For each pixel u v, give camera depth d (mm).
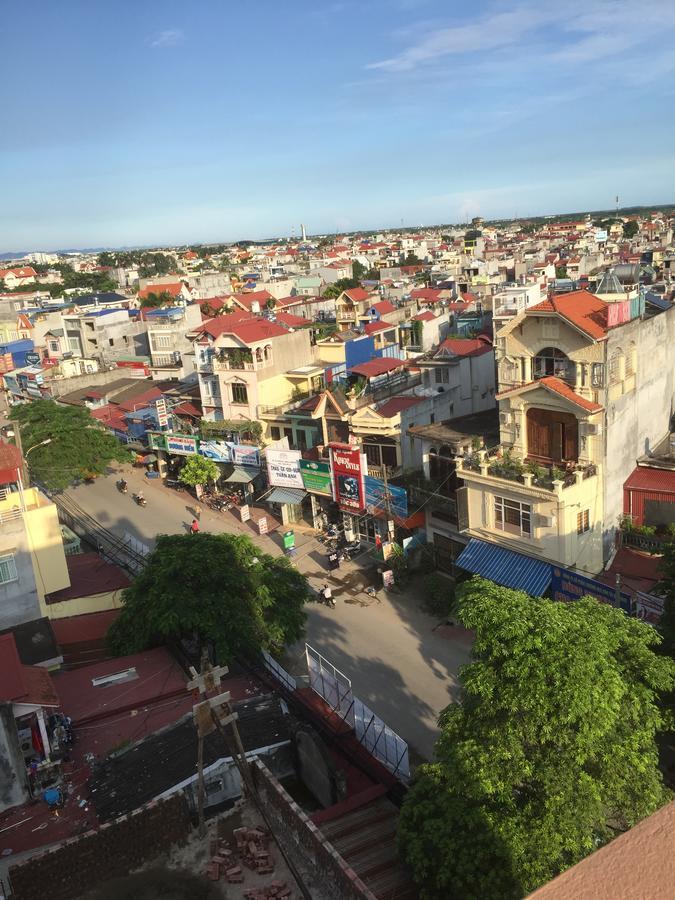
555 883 4656
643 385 38219
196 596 32781
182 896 13828
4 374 90125
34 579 35750
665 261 111875
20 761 22672
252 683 30672
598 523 36062
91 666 31359
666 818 5129
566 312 34125
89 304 111312
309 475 50281
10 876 13930
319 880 13727
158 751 24375
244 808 15969
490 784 17828
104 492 65312
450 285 111062
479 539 38469
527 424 37344
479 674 19297
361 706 27922
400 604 41750
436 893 17672
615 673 18578
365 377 54219
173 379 80875
